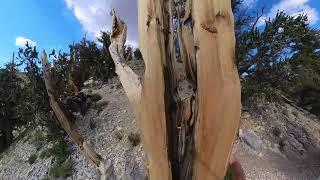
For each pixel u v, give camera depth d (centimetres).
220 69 68
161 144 71
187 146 70
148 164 73
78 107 743
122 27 91
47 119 692
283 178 550
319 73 841
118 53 85
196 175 68
